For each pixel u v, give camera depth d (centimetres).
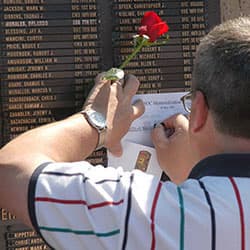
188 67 316
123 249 194
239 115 200
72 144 250
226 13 335
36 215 203
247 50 201
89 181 201
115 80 284
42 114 297
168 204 196
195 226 192
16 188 209
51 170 208
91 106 272
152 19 290
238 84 198
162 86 313
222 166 204
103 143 272
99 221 197
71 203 200
